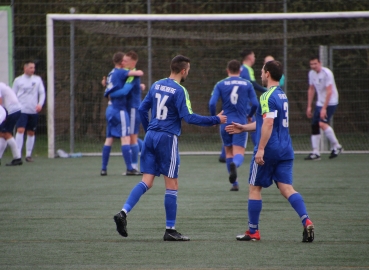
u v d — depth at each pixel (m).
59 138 54.38
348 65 54.84
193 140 57.00
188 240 21.50
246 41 55.72
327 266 17.66
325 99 48.81
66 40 54.09
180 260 18.50
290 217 25.89
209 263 18.09
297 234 22.50
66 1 56.16
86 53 54.50
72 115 54.50
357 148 55.66
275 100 20.98
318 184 35.91
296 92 55.66
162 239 21.77
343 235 22.20
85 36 54.31
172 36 54.03
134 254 19.34
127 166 41.16
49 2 55.31
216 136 56.91
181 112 21.55
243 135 33.72
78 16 51.88
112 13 57.31
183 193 32.84
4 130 45.47
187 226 24.08
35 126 50.31
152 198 31.36
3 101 44.31
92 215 26.55
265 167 21.22
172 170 21.69
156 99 22.00
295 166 45.38
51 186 35.72
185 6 57.66
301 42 55.44
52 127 53.28
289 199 21.23
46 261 18.39
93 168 45.47
